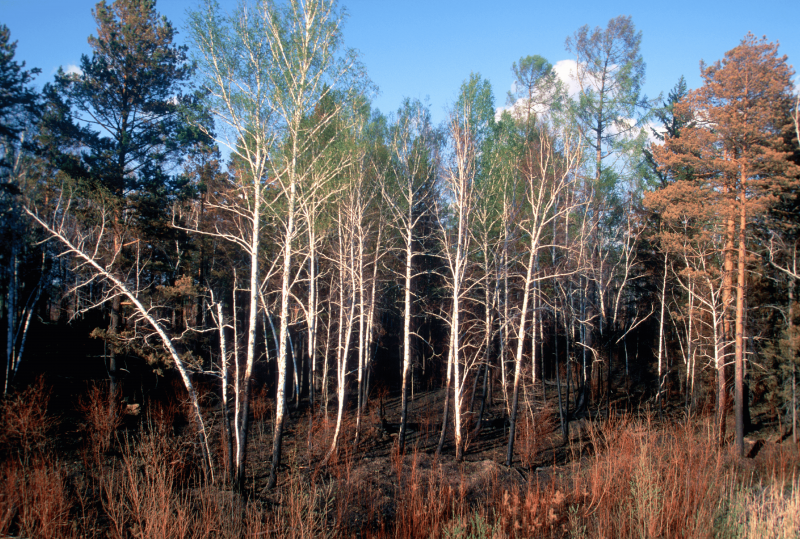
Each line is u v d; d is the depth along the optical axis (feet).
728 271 62.08
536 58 81.20
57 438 46.21
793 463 45.73
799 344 60.18
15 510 29.35
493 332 68.28
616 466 37.37
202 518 30.66
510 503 37.09
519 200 68.33
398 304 97.91
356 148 54.54
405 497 38.24
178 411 59.82
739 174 59.06
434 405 84.38
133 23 61.77
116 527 29.12
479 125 62.54
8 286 64.39
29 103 55.01
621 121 77.41
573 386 86.99
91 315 78.89
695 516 29.27
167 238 63.16
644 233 88.07
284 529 29.84
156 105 61.93
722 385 63.77
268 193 50.93
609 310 97.30
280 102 41.22
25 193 56.54
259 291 45.47
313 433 60.39
